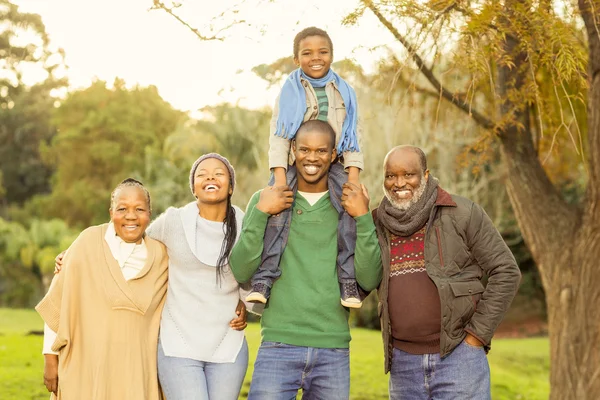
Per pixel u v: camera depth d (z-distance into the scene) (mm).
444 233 4148
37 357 11703
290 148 4383
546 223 7180
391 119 11195
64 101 35781
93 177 34406
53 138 35906
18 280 27141
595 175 6691
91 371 4035
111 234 4211
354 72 5941
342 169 4375
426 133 11633
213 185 4211
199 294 4180
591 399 6480
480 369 4109
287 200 4082
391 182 4191
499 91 6945
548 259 7082
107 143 33594
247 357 4340
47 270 25703
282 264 4230
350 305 4121
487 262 4164
